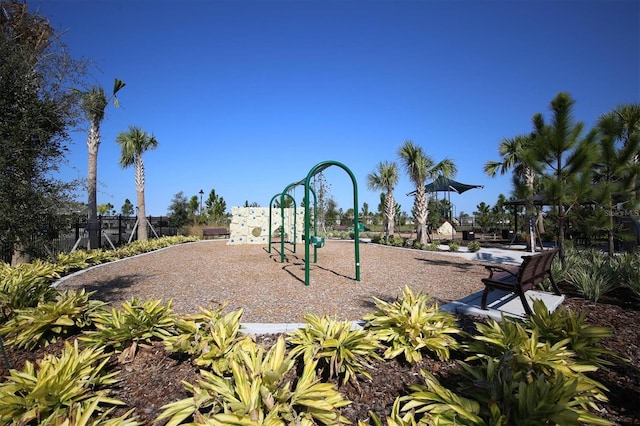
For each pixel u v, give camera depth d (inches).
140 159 705.6
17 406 88.3
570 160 237.0
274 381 90.7
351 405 101.3
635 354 126.3
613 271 220.2
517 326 116.1
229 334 126.7
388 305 150.4
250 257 478.3
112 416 96.8
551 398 79.7
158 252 547.5
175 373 119.3
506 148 684.7
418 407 96.7
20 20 151.2
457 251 551.8
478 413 85.1
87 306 161.3
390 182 802.2
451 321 140.9
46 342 141.2
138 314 143.6
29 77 146.7
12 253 154.0
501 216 1155.9
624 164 257.0
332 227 1293.1
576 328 120.7
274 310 196.5
